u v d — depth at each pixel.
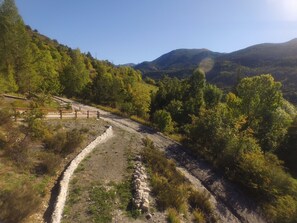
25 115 21.80
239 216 21.08
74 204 14.21
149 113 49.59
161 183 18.89
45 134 20.89
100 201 14.88
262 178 24.36
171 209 15.96
